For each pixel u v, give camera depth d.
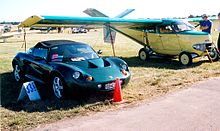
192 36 10.95
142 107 5.52
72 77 6.00
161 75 8.67
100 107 5.60
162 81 7.74
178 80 7.84
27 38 35.41
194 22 15.38
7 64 11.85
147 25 12.65
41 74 7.22
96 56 7.36
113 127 4.52
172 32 11.66
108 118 4.95
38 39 32.84
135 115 5.06
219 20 11.73
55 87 6.55
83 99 6.25
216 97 6.04
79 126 4.60
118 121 4.78
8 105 5.96
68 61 6.82
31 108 5.71
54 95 6.73
